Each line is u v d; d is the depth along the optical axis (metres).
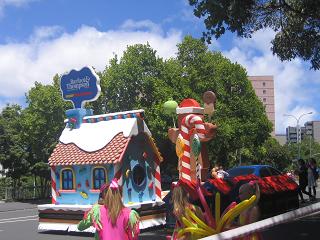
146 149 15.12
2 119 38.50
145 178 15.02
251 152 52.47
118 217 5.50
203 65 41.88
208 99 12.05
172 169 45.22
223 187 12.15
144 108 36.72
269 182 15.20
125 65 37.09
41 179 38.44
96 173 14.62
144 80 36.88
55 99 34.16
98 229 5.52
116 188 5.58
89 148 14.85
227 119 43.91
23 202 33.94
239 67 46.12
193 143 11.47
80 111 15.98
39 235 14.40
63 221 14.86
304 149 99.62
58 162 15.17
